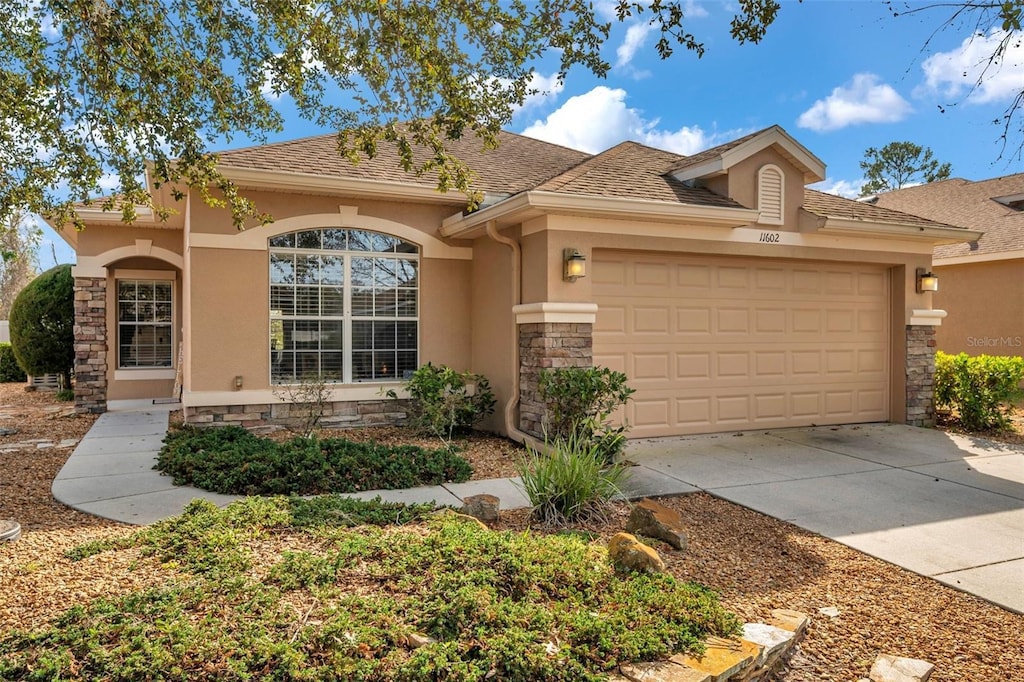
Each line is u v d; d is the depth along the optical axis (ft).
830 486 23.50
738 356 32.94
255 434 29.63
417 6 17.47
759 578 15.46
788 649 12.15
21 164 19.40
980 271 51.26
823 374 35.14
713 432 32.37
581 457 20.08
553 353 27.73
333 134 37.04
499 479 23.54
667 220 29.40
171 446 25.72
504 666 9.79
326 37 18.06
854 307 35.96
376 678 9.43
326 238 32.55
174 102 18.58
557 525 18.21
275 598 11.57
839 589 14.97
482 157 39.63
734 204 30.96
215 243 30.12
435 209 34.47
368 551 14.01
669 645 10.81
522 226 29.86
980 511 20.77
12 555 14.62
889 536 18.44
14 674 9.12
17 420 38.14
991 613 13.88
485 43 18.33
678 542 17.04
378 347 33.63
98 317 41.32
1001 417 35.17
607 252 29.84
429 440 30.22
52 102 18.34
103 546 14.51
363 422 33.14
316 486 21.20
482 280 33.94
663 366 31.22
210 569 13.03
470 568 13.03
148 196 20.83
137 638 9.82
